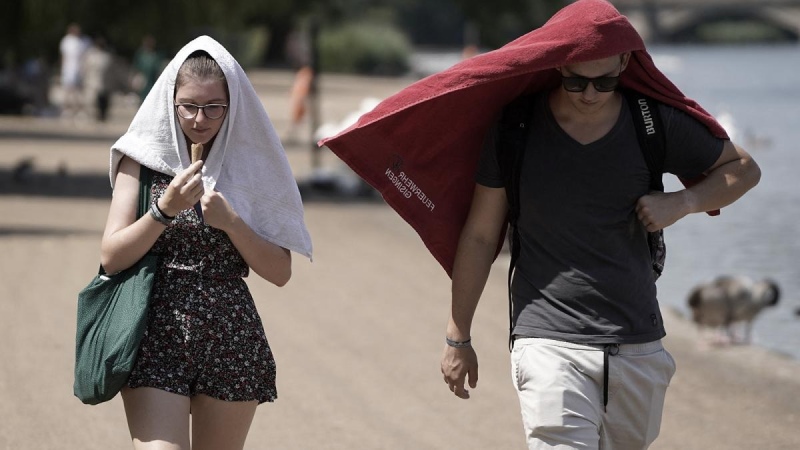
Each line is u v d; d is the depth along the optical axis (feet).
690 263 157.17
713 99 523.70
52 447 71.10
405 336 103.14
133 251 47.32
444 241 53.72
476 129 52.08
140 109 49.19
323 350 97.55
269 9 411.13
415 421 79.05
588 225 47.83
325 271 134.92
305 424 77.71
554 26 47.88
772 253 165.17
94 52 352.28
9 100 358.64
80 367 47.75
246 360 48.85
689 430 78.74
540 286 48.83
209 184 49.24
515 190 48.96
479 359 95.96
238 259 49.52
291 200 50.78
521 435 76.48
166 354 47.80
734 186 49.14
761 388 90.22
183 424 46.91
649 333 48.44
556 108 48.62
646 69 48.26
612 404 48.55
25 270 126.62
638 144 47.98
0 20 215.72
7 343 94.99
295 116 328.08
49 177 219.00
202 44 48.78
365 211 192.65
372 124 51.57
